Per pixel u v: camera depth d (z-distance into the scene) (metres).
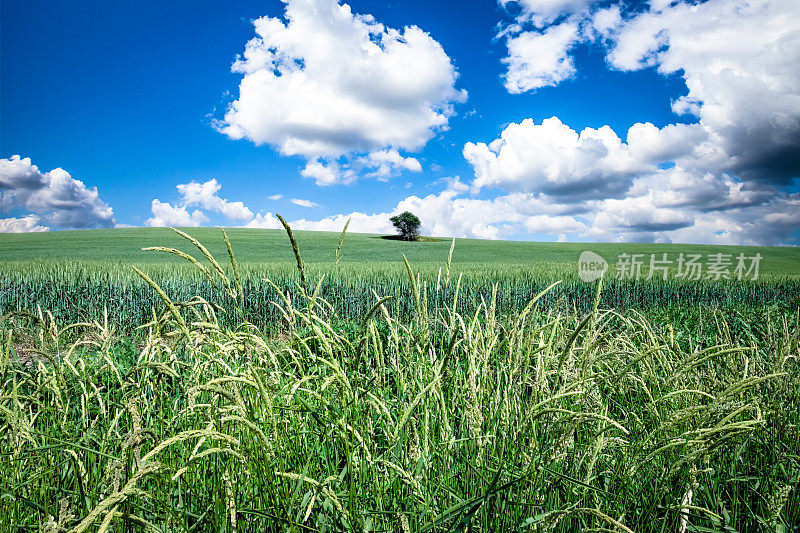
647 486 1.67
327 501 1.46
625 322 2.79
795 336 2.32
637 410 2.16
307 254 48.53
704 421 1.72
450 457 1.76
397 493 1.57
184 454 1.68
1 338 2.12
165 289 14.66
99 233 62.00
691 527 1.56
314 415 1.56
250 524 1.47
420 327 2.00
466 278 17.27
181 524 1.33
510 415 1.78
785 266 44.44
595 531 1.26
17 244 50.03
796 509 1.78
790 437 2.03
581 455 1.70
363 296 15.34
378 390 1.79
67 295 14.13
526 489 1.63
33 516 1.58
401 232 77.00
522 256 51.81
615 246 61.69
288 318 1.80
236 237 59.34
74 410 2.12
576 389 1.84
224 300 12.48
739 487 2.01
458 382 2.22
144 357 1.84
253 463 1.46
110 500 0.94
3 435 1.65
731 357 2.39
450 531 1.37
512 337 1.91
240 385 1.61
